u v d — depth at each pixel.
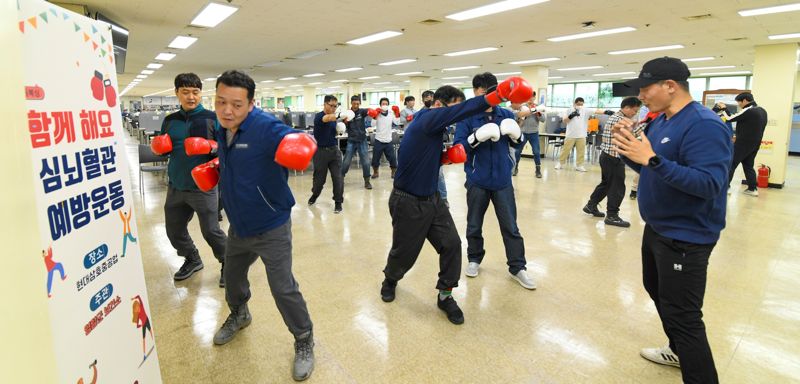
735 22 5.52
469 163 2.59
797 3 4.61
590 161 8.70
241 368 1.75
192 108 2.27
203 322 2.12
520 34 6.79
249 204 1.56
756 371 1.77
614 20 5.63
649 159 1.31
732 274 2.80
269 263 1.66
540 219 4.14
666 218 1.43
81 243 0.84
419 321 2.15
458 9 5.18
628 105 3.72
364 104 24.31
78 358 0.82
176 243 2.55
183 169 2.31
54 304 0.75
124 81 19.38
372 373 1.73
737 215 4.44
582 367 1.78
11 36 0.64
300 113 9.70
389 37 7.19
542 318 2.19
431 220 2.09
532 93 1.43
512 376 1.72
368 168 5.62
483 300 2.39
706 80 13.72
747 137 5.26
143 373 1.12
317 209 4.52
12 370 0.65
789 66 6.58
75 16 0.84
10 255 0.64
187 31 6.70
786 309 2.31
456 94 2.19
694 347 1.39
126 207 1.05
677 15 5.27
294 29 6.52
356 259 3.03
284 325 2.10
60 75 0.78
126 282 1.04
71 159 0.81
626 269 2.86
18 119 0.66
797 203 5.07
